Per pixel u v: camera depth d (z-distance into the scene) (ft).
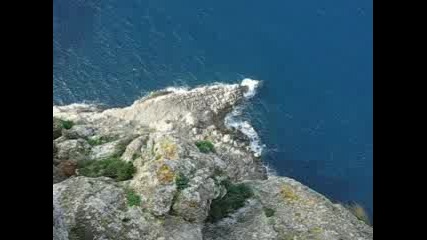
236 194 111.75
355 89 176.35
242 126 162.91
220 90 170.09
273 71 178.60
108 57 177.06
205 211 98.02
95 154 105.70
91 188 89.92
